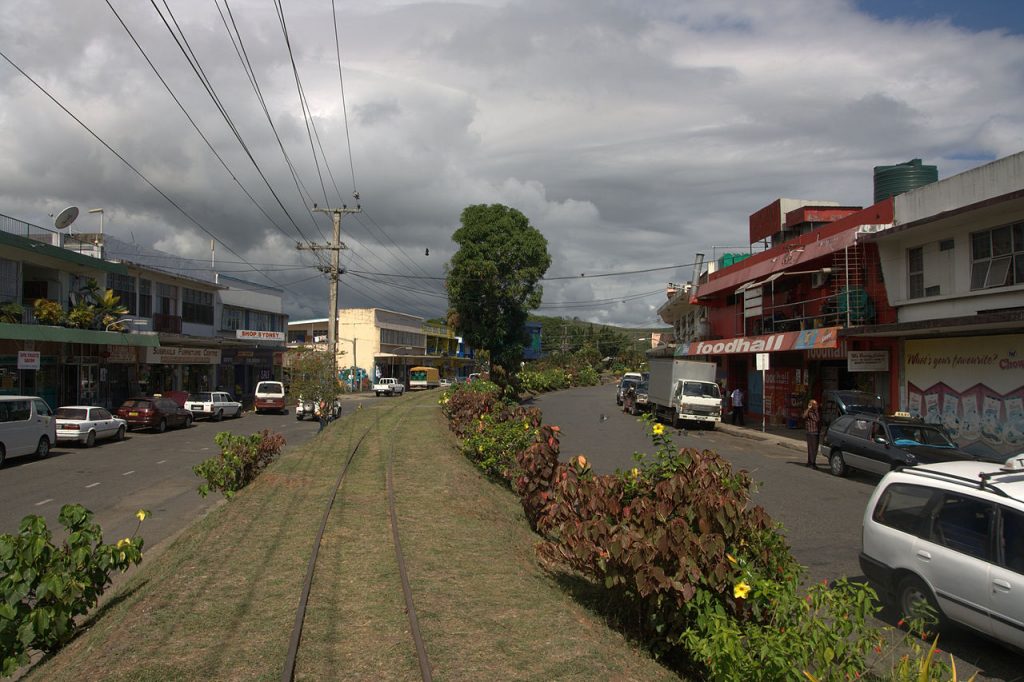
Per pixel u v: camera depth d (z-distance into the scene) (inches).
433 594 255.9
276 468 568.1
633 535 213.3
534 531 406.9
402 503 425.7
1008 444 642.8
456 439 826.2
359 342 2999.5
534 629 224.2
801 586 303.3
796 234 1177.4
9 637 209.0
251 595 250.1
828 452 656.4
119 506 526.6
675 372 1194.0
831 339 812.0
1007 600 219.1
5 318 987.9
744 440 985.5
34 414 779.4
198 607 236.7
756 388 1288.1
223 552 308.5
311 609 236.5
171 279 1609.3
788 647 159.9
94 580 244.2
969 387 694.5
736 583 193.6
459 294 1620.3
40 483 621.0
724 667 162.6
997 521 230.8
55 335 1029.8
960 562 237.1
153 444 963.3
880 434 591.8
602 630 232.8
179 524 468.4
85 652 205.2
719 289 1349.7
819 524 436.8
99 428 941.2
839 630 167.0
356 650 204.7
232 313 1966.0
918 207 768.3
